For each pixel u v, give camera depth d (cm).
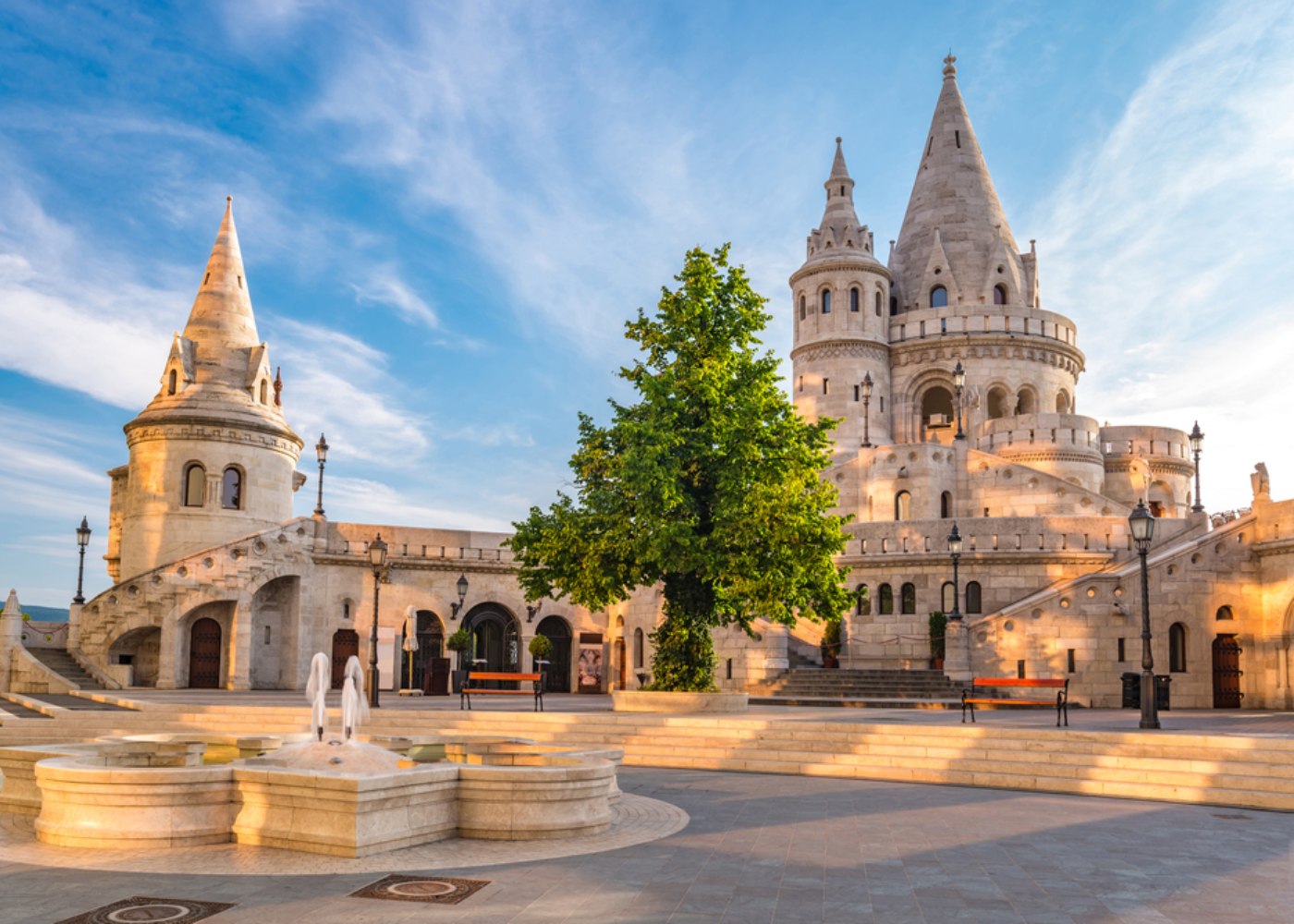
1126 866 1237
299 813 1294
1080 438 6003
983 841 1390
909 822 1537
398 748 1906
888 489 5747
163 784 1310
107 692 3819
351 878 1134
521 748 1870
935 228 7400
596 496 3034
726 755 2322
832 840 1385
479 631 5138
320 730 1620
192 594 4278
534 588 3122
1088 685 3881
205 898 1041
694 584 3086
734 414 2991
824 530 2858
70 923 947
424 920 965
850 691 3931
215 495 4694
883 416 7044
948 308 7031
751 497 2819
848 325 7112
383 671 4775
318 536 4694
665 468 2848
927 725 2300
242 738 1895
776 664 4109
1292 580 3872
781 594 2822
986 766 2069
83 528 4256
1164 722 2912
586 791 1424
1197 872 1203
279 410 5119
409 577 4897
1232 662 3984
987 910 1023
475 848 1309
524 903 1032
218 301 4984
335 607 4728
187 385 4806
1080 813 1650
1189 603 3941
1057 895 1085
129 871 1158
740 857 1269
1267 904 1055
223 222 5122
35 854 1252
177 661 4247
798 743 2305
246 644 4372
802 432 3209
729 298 3145
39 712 3100
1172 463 6450
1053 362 7050
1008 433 6116
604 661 5084
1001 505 5628
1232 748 1955
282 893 1066
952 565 4481
